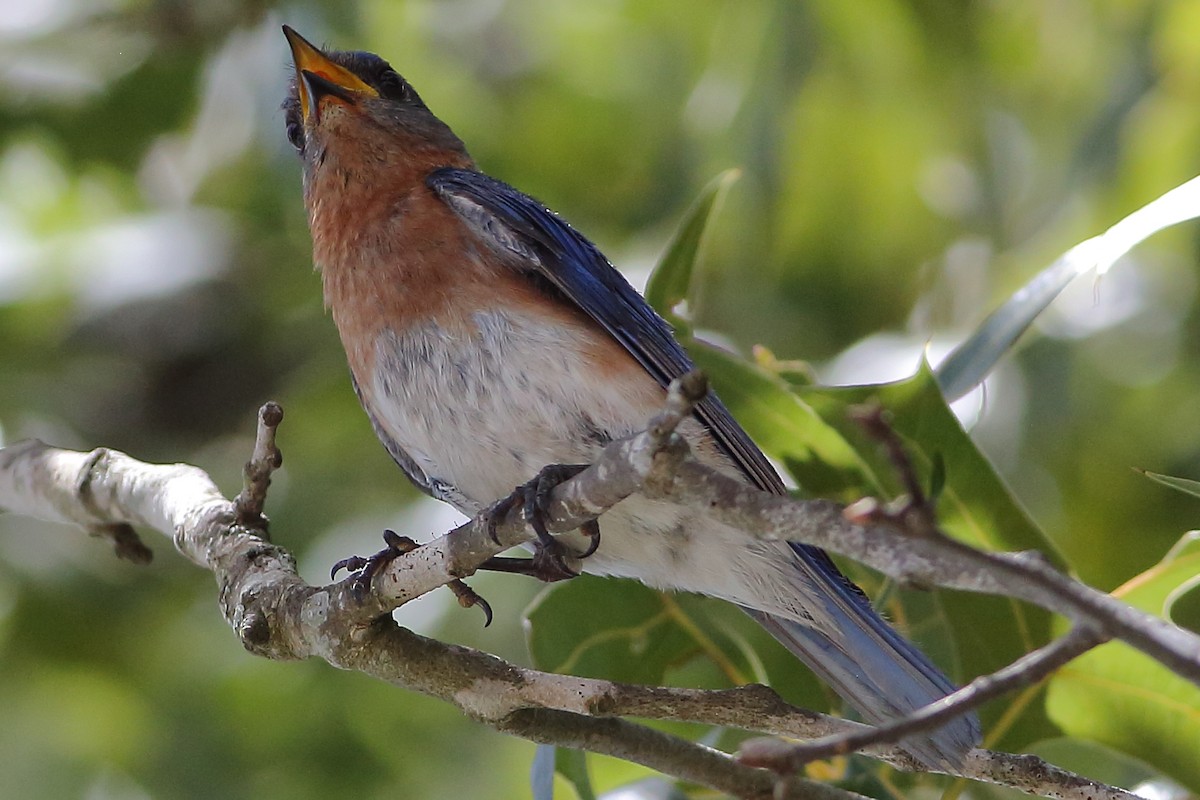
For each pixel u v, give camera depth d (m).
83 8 14.35
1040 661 4.46
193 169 15.61
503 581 13.24
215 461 15.91
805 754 4.42
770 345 14.16
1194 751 7.53
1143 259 13.09
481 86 15.66
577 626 8.60
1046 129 14.05
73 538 14.80
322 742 14.05
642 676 8.62
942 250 14.45
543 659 8.56
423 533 12.59
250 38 14.12
